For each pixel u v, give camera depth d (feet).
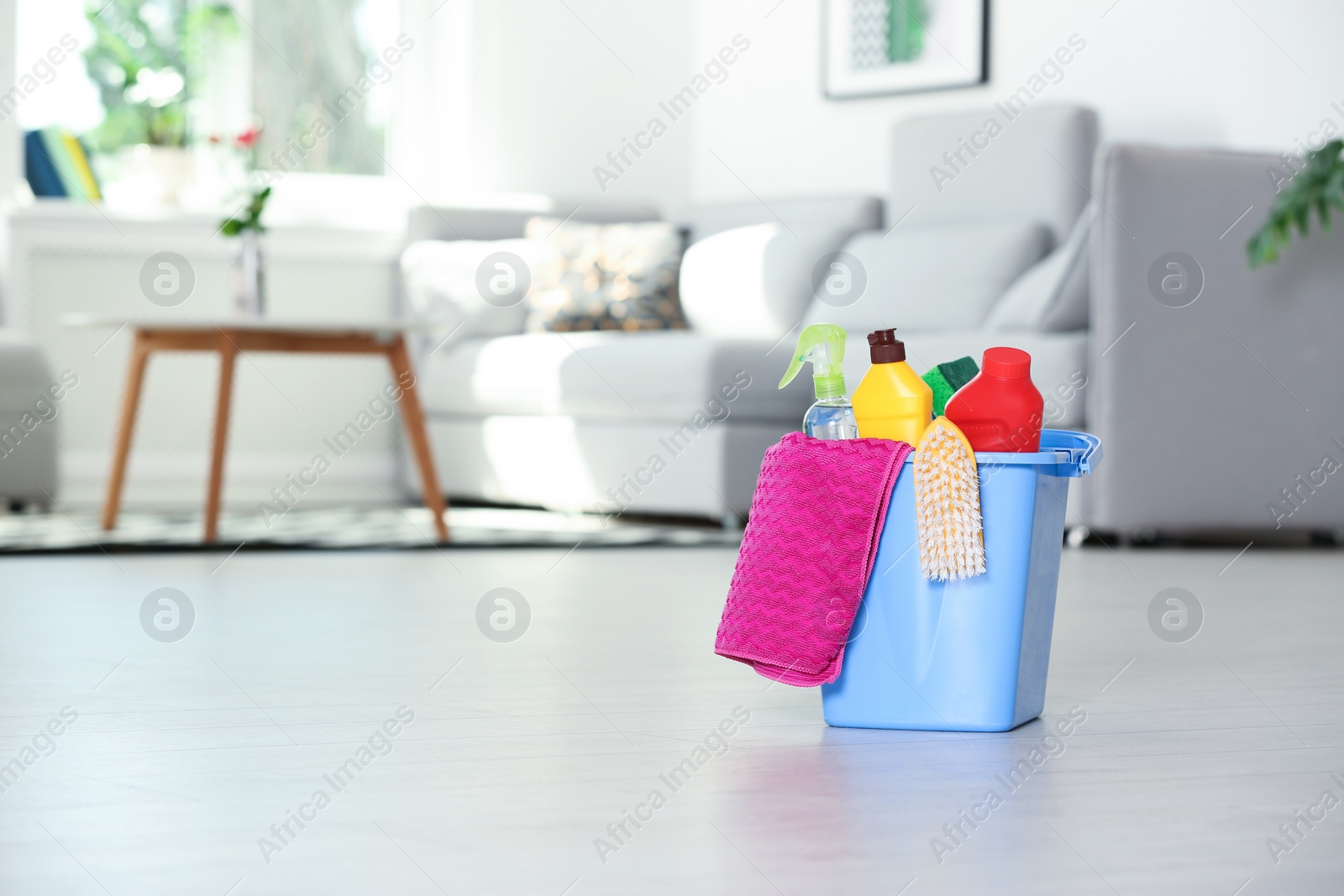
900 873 3.04
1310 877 3.05
